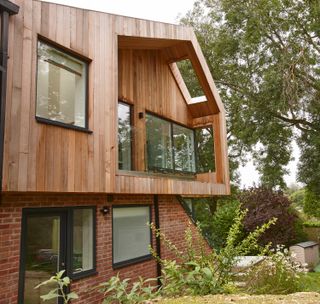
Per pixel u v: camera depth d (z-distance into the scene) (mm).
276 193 14828
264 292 4430
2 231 5266
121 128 9109
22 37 5371
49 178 5605
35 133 5445
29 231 5781
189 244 4438
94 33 6895
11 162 4988
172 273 3701
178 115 11672
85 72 6723
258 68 17719
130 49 9797
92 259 6949
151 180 8055
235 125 18844
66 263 6344
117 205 7820
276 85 15938
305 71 16109
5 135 4930
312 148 17000
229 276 4141
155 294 3482
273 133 17406
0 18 5043
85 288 6613
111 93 7141
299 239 15961
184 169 11672
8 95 5039
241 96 19062
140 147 9547
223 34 18359
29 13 5551
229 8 17688
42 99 5816
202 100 11836
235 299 3002
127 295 3248
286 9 16891
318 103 15945
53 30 5988
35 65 5559
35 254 5828
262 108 17125
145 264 8461
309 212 20078
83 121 6570
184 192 9148
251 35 16922
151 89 10477
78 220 6797
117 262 7703
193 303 2871
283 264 4961
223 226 13594
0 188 4797
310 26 16281
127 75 9562
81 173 6266
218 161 11281
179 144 11648
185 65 18828
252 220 13133
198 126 12266
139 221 8617
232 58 18859
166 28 9141
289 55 16203
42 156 5523
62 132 5969
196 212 20312
